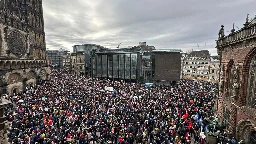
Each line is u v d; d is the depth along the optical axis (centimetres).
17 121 2178
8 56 4478
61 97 3441
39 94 3612
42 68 6250
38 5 6253
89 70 9100
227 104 2123
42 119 2339
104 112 2730
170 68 6475
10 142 1677
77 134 1978
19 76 4925
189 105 3189
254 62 1563
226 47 2234
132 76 6950
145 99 3525
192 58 10406
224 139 1852
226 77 2195
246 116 1625
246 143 1666
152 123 2350
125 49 7794
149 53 6769
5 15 4453
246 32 1628
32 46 5750
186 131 2211
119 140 1933
